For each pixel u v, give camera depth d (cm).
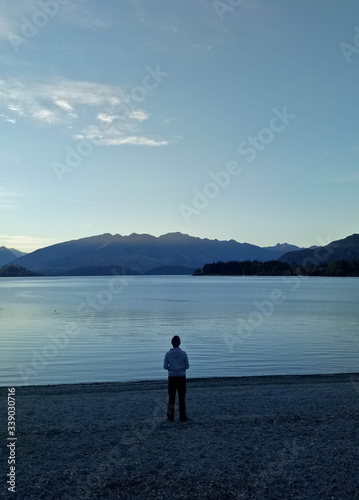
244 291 12794
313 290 13112
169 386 1120
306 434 1007
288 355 2467
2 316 5394
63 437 978
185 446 917
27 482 730
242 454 870
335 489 713
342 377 1819
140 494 694
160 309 6419
